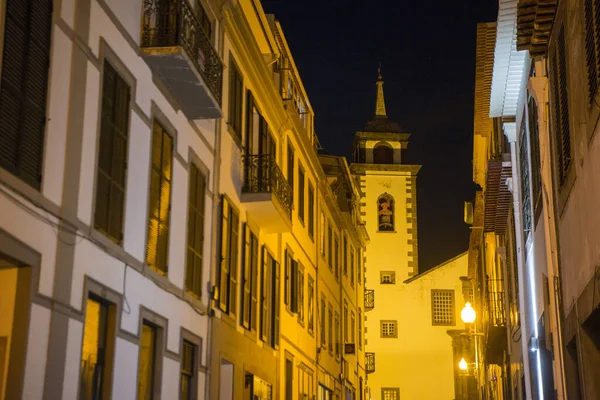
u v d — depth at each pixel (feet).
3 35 33.99
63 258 38.68
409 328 191.52
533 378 62.59
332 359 115.03
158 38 49.85
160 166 51.90
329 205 117.50
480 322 126.82
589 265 38.01
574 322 42.06
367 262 203.21
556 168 45.98
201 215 59.52
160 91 52.06
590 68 35.99
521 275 65.00
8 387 34.86
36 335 36.27
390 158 217.77
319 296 106.01
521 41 49.24
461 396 184.03
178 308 54.19
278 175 73.36
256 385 72.59
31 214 36.09
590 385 39.99
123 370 45.24
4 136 34.12
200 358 58.18
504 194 73.82
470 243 128.77
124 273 45.68
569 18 40.60
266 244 77.56
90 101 42.09
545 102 49.26
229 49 67.10
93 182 41.96
